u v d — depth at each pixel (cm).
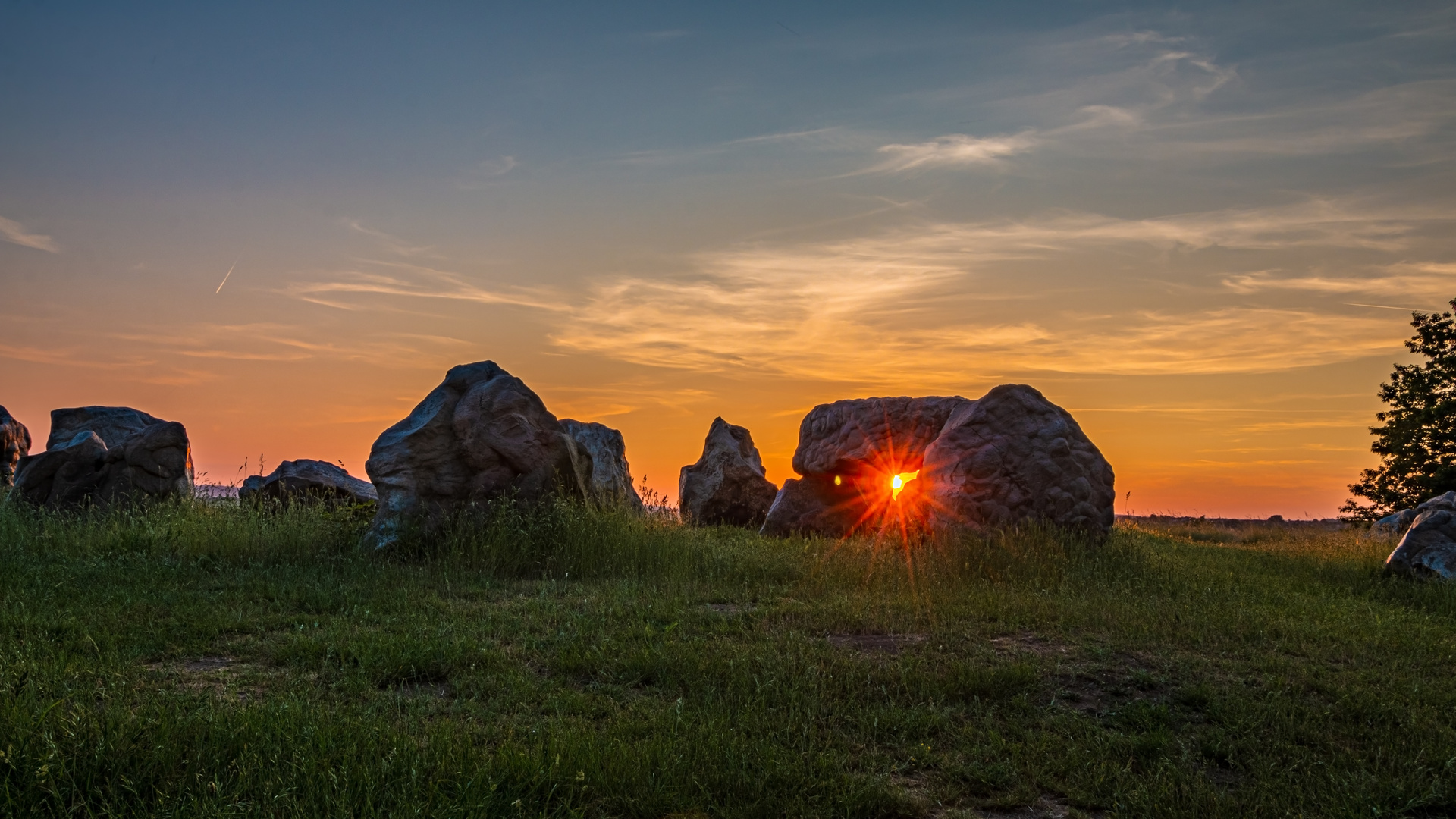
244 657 697
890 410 1734
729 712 584
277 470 1759
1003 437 1358
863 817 462
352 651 681
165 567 1034
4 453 1966
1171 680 698
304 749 470
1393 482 3194
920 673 672
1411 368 3262
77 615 786
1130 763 538
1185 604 963
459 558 1127
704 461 2180
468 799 427
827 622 851
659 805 450
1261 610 958
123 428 1916
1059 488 1304
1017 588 1031
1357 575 1287
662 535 1289
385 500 1234
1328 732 602
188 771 445
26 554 1103
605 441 2208
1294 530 2873
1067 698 660
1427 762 552
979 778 515
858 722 588
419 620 816
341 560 1143
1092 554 1222
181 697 561
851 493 1791
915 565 1126
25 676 537
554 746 493
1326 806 493
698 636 783
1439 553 1235
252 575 1009
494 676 646
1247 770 551
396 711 568
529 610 877
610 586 1030
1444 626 956
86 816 407
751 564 1152
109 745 454
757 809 452
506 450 1272
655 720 559
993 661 735
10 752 434
